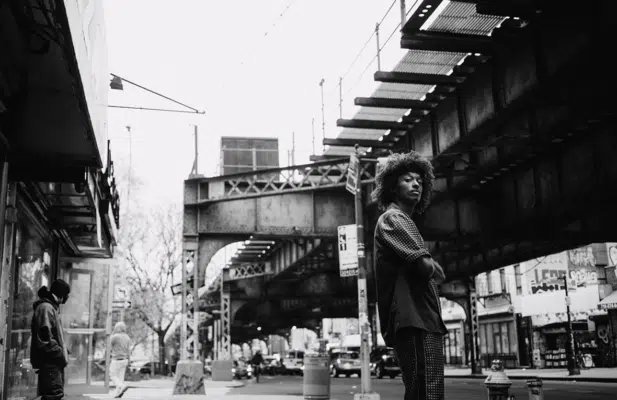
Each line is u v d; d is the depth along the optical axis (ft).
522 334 164.14
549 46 46.75
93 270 58.75
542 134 56.29
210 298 197.47
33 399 40.32
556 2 43.34
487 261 111.14
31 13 20.63
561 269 150.71
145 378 145.38
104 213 46.78
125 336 56.65
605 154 56.90
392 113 72.13
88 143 30.68
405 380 10.60
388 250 11.02
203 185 85.87
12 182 31.99
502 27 49.39
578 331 145.69
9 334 33.06
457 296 139.33
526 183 70.03
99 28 26.86
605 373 110.42
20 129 29.22
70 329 55.21
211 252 85.56
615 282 136.15
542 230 76.84
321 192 90.02
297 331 420.77
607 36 41.06
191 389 61.93
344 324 364.38
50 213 43.86
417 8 46.34
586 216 67.92
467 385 92.43
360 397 53.57
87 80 23.04
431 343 10.45
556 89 48.08
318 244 106.93
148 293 160.04
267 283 152.05
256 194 83.56
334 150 86.94
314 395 54.95
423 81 58.13
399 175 11.94
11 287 33.37
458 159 66.03
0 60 25.16
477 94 57.52
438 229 80.33
